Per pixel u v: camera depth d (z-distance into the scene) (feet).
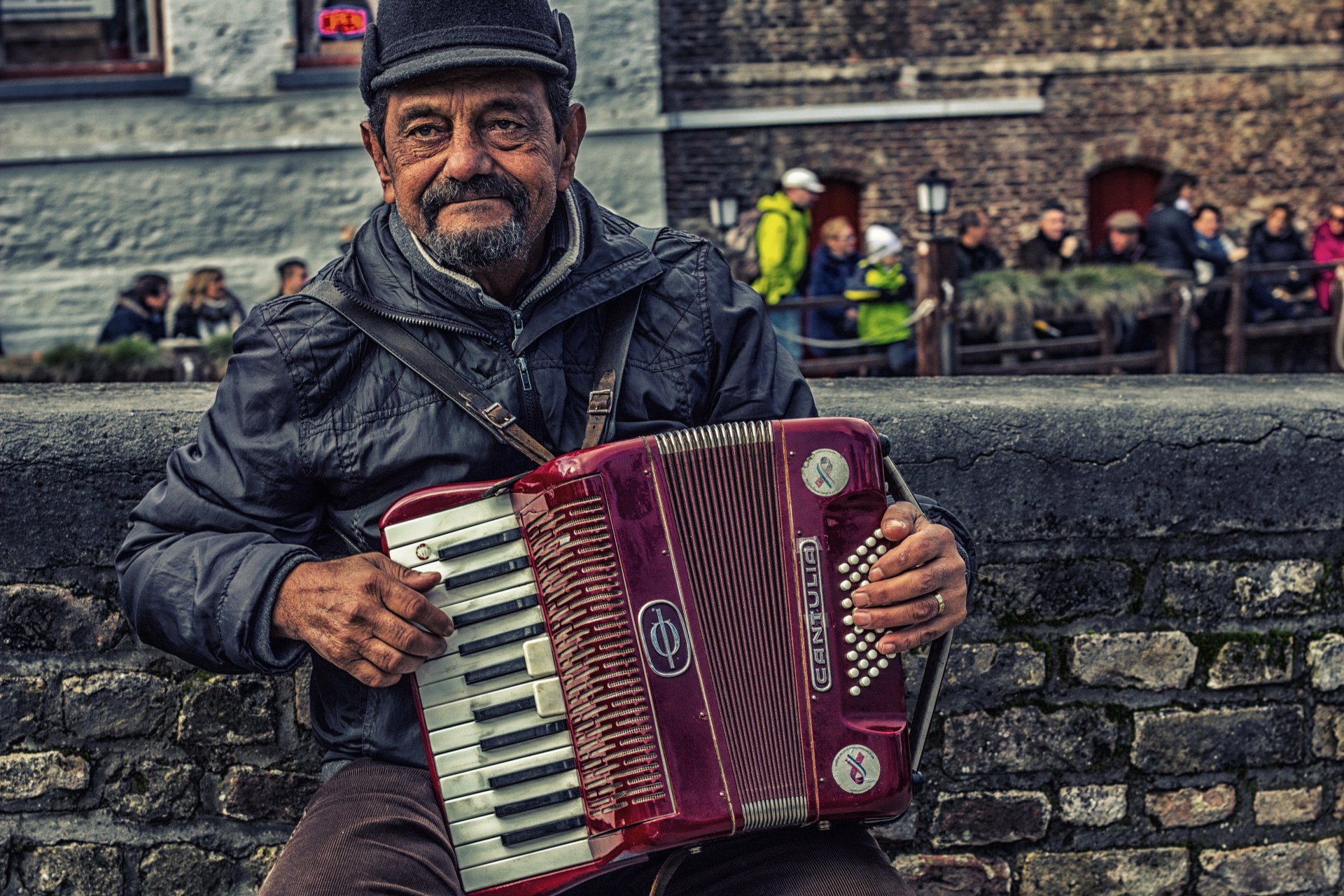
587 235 6.78
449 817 5.91
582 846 5.86
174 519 6.34
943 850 8.67
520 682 5.92
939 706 8.56
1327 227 39.83
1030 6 44.47
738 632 5.91
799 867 6.04
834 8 43.55
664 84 43.04
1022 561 8.46
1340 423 8.58
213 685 8.11
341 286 6.51
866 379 9.96
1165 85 45.37
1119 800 8.72
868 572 6.02
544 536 5.91
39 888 8.12
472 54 6.09
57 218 39.45
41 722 8.04
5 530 7.82
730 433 6.03
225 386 6.44
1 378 24.49
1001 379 10.09
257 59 39.63
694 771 5.78
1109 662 8.61
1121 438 8.37
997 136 44.96
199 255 40.16
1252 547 8.65
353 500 6.49
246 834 8.20
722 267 7.11
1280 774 8.85
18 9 39.52
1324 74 45.98
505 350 6.50
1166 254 35.88
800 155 43.83
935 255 26.89
